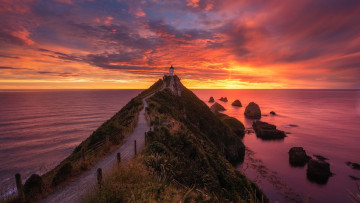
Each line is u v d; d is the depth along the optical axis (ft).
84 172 30.81
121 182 21.72
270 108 575.38
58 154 218.18
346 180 124.16
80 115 487.20
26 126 363.97
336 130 274.16
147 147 39.60
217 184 37.32
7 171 172.86
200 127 155.22
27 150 231.71
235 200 36.47
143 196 19.03
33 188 22.80
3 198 21.06
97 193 19.65
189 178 32.09
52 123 390.01
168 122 69.21
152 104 107.86
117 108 620.90
